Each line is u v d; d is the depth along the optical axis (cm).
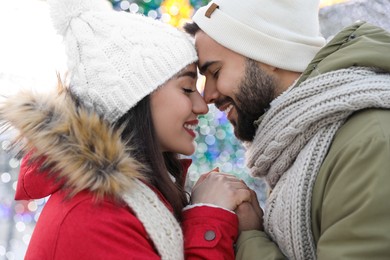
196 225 118
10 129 111
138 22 124
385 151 98
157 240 108
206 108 130
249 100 134
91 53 120
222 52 136
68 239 103
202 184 130
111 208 106
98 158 105
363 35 117
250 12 133
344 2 215
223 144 249
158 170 119
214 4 138
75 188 105
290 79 136
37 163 110
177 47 123
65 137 106
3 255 270
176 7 230
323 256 99
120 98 117
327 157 109
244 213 127
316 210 109
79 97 118
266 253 114
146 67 119
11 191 274
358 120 108
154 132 120
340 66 115
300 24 136
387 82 109
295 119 115
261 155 125
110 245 102
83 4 125
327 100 111
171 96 121
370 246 94
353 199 99
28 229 277
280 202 115
